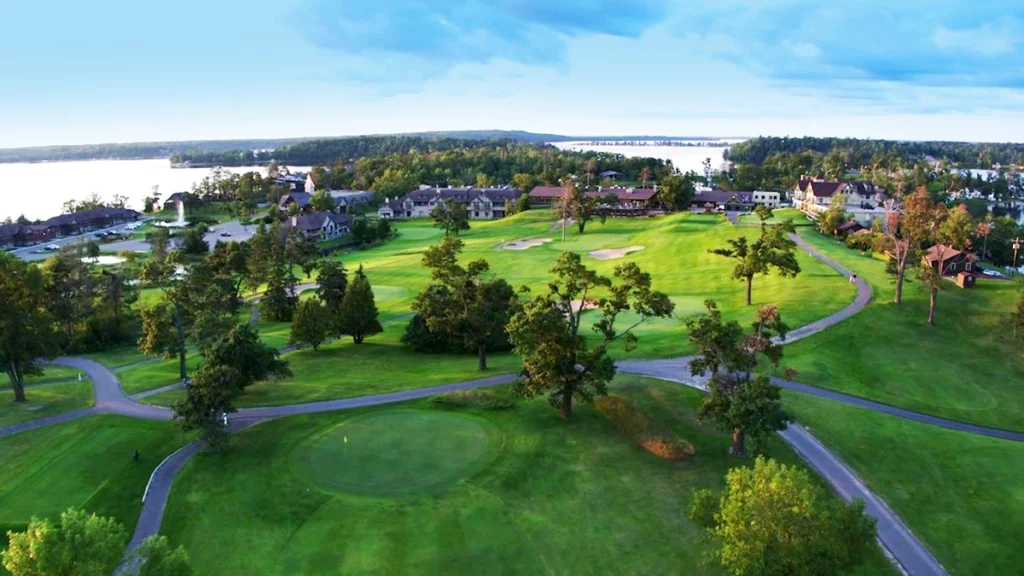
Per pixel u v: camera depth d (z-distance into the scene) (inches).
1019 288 3846.0
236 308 4515.3
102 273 4542.3
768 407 1904.5
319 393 2630.4
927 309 3543.3
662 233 6190.9
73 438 2277.3
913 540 1684.3
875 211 7691.9
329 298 4077.3
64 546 1230.9
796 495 1330.0
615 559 1626.5
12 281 2652.6
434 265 3533.5
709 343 2036.2
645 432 2154.3
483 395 2491.4
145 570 1298.0
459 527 1743.4
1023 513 1782.7
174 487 1961.1
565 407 2353.6
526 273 5034.5
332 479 1969.7
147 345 2992.1
